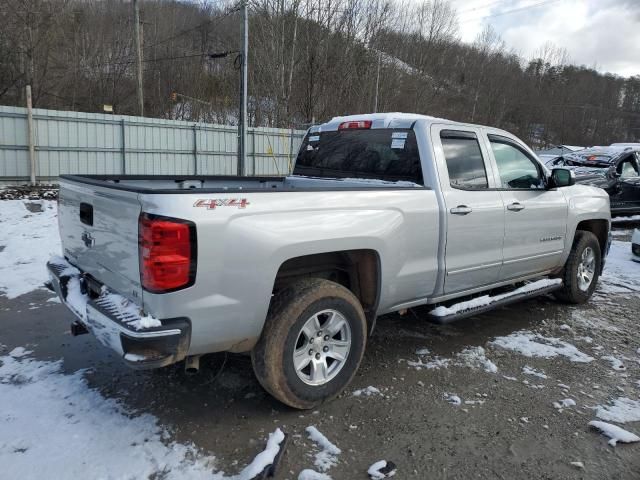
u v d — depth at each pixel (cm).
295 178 520
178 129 1950
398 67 3788
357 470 281
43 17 2617
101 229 320
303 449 297
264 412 337
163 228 268
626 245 988
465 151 443
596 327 518
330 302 337
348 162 478
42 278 622
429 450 300
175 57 3238
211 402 348
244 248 294
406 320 520
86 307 310
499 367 416
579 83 6119
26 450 288
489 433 320
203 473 274
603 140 6059
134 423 319
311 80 3016
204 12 3525
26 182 1631
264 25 2891
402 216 375
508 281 494
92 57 3312
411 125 428
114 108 3256
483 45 5306
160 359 274
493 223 448
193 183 502
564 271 571
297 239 314
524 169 504
